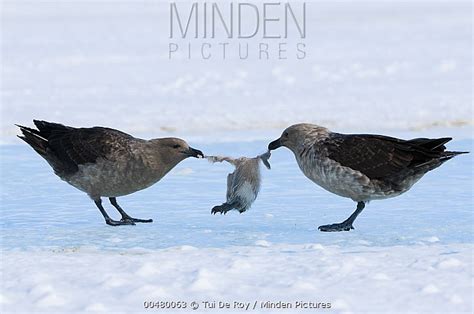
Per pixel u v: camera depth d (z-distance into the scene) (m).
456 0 58.03
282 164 20.44
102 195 14.97
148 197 17.23
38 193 17.66
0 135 24.58
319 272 10.61
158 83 32.75
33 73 35.00
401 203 16.27
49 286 9.85
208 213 15.72
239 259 11.34
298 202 16.58
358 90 30.94
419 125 25.44
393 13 52.53
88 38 44.22
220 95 30.48
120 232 14.19
